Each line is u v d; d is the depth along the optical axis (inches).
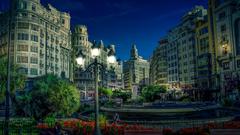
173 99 3307.1
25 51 3157.0
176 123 925.8
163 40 4670.3
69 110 1049.5
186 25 3863.2
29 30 3216.0
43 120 1034.7
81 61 641.6
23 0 3218.5
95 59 616.4
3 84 1437.0
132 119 1134.4
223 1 2920.8
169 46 4357.8
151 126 906.1
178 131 684.1
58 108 1015.6
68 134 780.6
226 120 970.7
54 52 3668.8
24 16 3203.7
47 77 1043.9
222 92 2871.6
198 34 3469.5
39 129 877.8
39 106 1010.1
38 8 3385.8
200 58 3361.2
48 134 739.4
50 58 3543.3
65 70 3998.5
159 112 1090.1
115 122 970.1
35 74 3193.9
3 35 3321.9
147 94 2942.9
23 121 1127.0
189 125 902.4
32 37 3230.8
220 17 2947.8
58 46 3804.1
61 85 1023.0
